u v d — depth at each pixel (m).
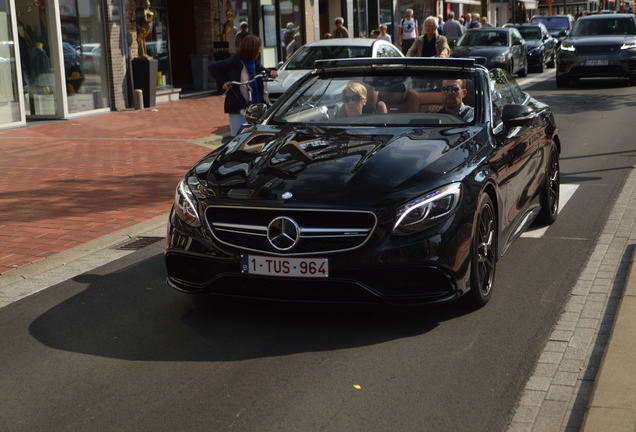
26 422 4.00
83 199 9.29
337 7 32.56
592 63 21.42
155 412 4.07
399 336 4.99
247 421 3.94
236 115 10.69
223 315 5.46
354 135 5.71
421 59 6.47
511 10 54.78
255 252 4.95
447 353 4.71
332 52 16.28
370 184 4.95
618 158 11.15
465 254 4.99
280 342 4.95
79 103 18.23
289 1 28.30
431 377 4.39
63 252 7.17
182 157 12.16
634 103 17.78
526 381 4.32
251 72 10.71
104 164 11.62
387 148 5.38
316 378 4.41
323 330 5.12
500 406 4.04
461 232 4.96
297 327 5.19
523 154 6.51
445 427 3.83
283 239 4.88
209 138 14.22
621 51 21.31
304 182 5.02
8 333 5.26
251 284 5.09
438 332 5.04
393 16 37.50
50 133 15.25
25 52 17.25
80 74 18.23
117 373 4.57
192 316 5.46
